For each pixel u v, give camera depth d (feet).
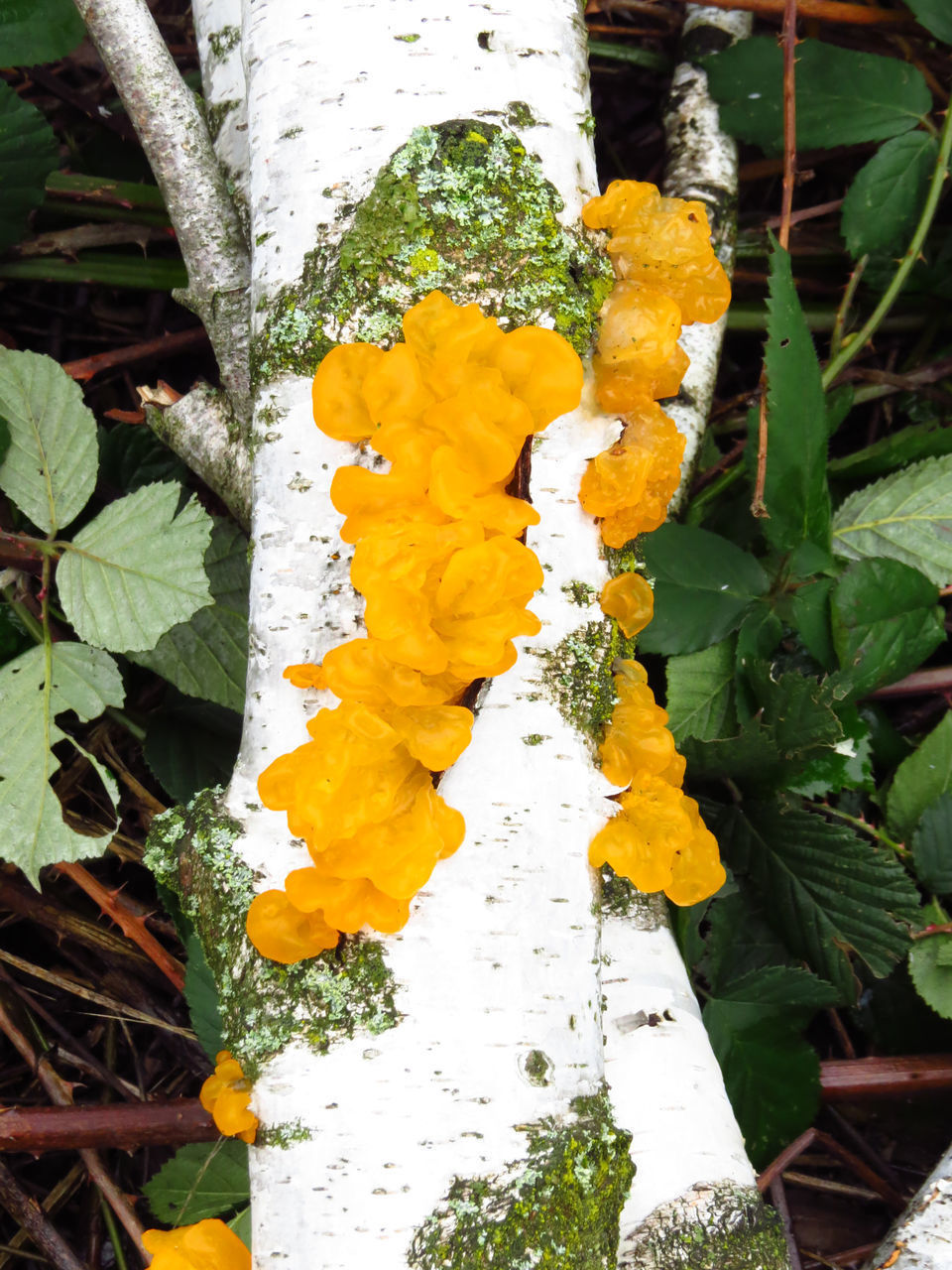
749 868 1.64
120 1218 1.62
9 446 1.53
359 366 1.12
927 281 1.89
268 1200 1.14
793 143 1.54
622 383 1.24
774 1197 1.62
